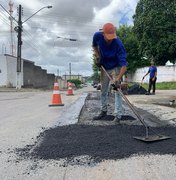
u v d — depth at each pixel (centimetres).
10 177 167
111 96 618
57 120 345
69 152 206
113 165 181
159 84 1608
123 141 229
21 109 512
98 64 306
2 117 410
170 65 1722
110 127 281
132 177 163
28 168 181
